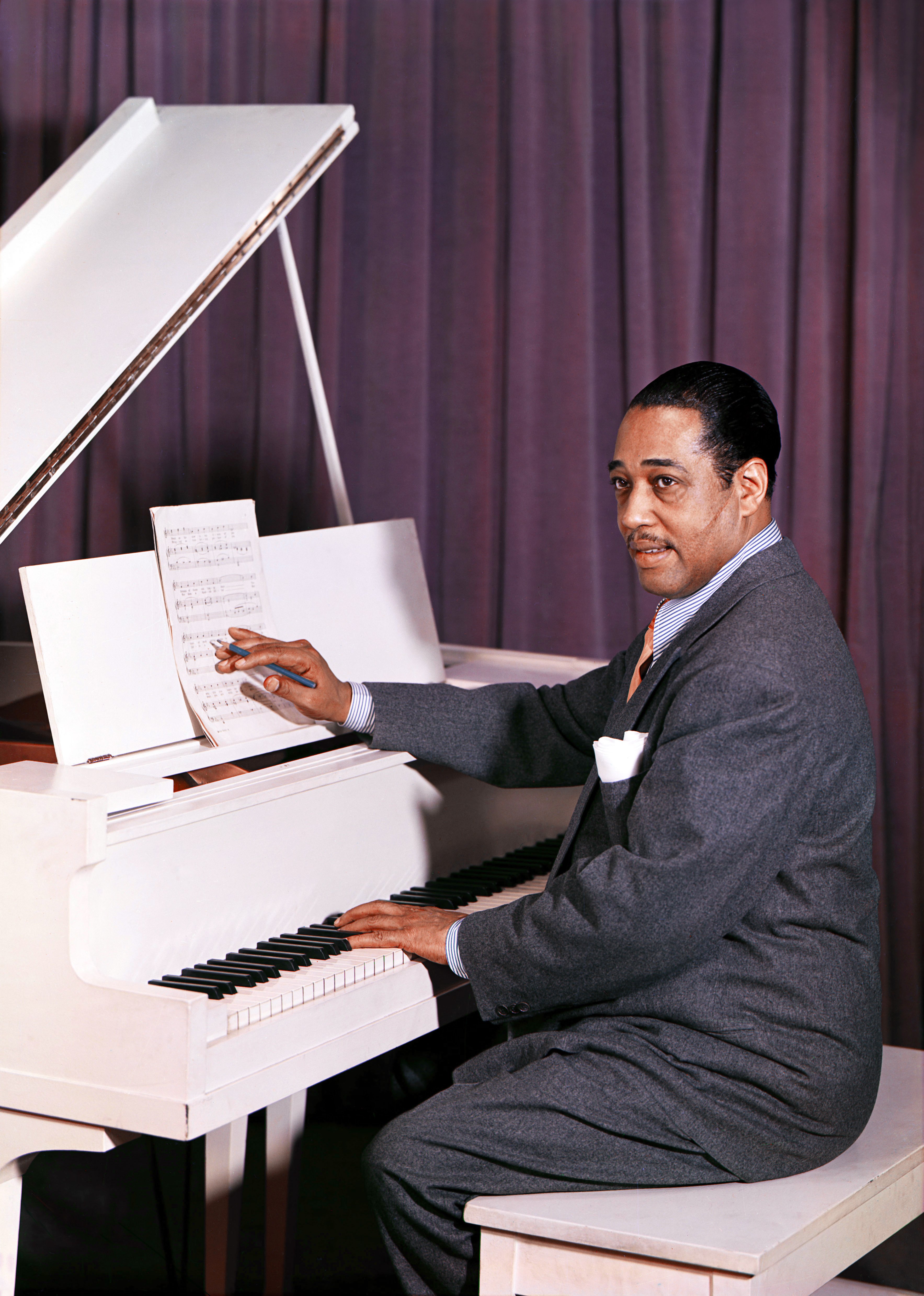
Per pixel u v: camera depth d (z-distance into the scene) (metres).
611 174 3.08
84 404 1.77
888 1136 1.68
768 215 2.95
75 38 3.22
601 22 3.03
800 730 1.51
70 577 1.71
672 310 3.02
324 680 1.93
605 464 3.16
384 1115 2.80
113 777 1.57
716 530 1.62
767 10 2.90
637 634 3.16
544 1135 1.52
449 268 3.18
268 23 3.16
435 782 2.06
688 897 1.50
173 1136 1.40
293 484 3.28
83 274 2.03
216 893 1.66
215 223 2.03
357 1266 2.23
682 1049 1.54
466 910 1.92
